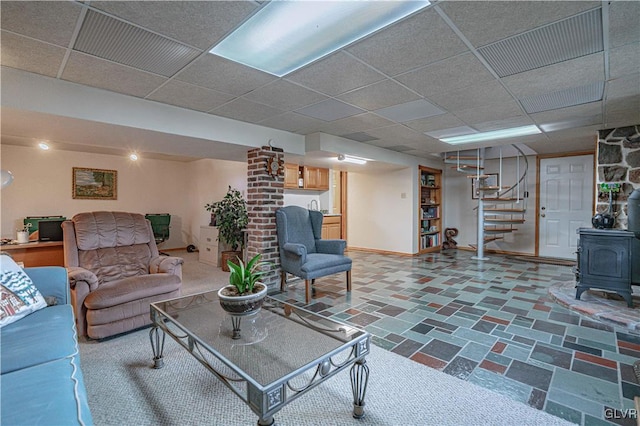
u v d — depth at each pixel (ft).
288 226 12.76
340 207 24.86
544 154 19.81
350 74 7.63
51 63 6.88
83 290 8.09
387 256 21.11
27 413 3.30
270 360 5.27
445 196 24.68
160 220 21.65
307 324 6.55
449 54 6.64
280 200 13.37
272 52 6.53
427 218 22.53
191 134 10.34
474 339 8.15
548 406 5.45
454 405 5.52
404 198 21.40
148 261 10.56
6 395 3.58
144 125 9.25
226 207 17.30
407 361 7.05
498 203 21.58
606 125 12.32
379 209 22.90
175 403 5.60
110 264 9.73
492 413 5.29
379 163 18.54
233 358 5.34
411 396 5.79
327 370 4.85
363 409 5.37
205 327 6.55
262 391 3.85
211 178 22.03
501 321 9.36
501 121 11.92
